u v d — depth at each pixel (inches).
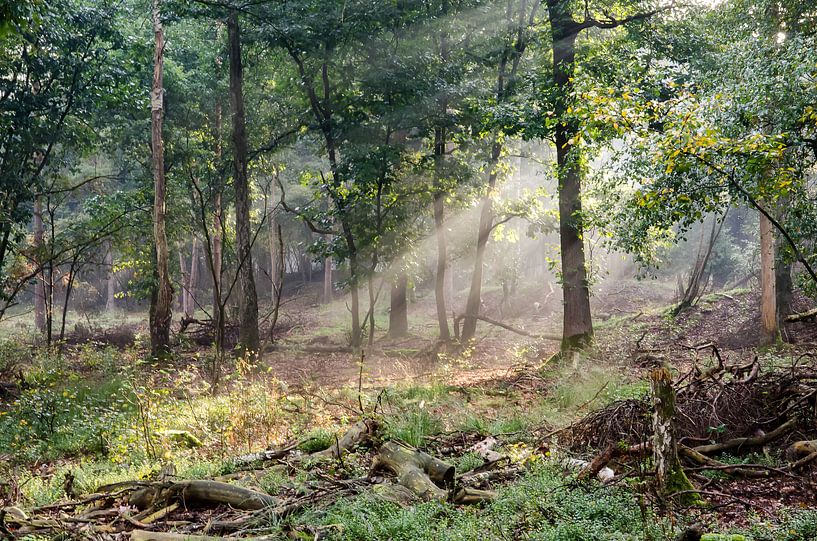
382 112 884.6
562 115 610.2
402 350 928.3
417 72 888.9
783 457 300.7
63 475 342.0
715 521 234.4
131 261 1137.4
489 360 842.2
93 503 288.7
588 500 250.5
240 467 334.3
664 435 263.6
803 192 493.4
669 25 687.1
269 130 1105.4
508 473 300.8
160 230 863.7
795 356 579.8
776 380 351.6
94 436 425.1
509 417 434.3
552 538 218.4
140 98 952.9
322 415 451.8
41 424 459.8
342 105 915.4
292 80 981.2
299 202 1722.4
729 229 1371.8
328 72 951.6
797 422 320.5
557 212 906.1
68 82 912.3
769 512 243.9
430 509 249.6
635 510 239.0
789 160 413.4
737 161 381.4
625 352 703.1
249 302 816.3
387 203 953.5
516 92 830.5
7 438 433.7
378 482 289.7
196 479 299.4
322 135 1008.9
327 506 261.9
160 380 655.8
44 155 929.5
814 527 215.5
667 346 794.8
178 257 1534.2
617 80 604.7
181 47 1171.3
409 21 890.7
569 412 435.5
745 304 912.9
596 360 633.0
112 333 1159.0
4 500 309.3
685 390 348.8
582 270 717.9
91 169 1542.8
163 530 255.1
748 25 609.0
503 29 882.8
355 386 613.9
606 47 746.2
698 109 419.2
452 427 408.2
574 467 297.6
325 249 932.6
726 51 549.6
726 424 329.1
